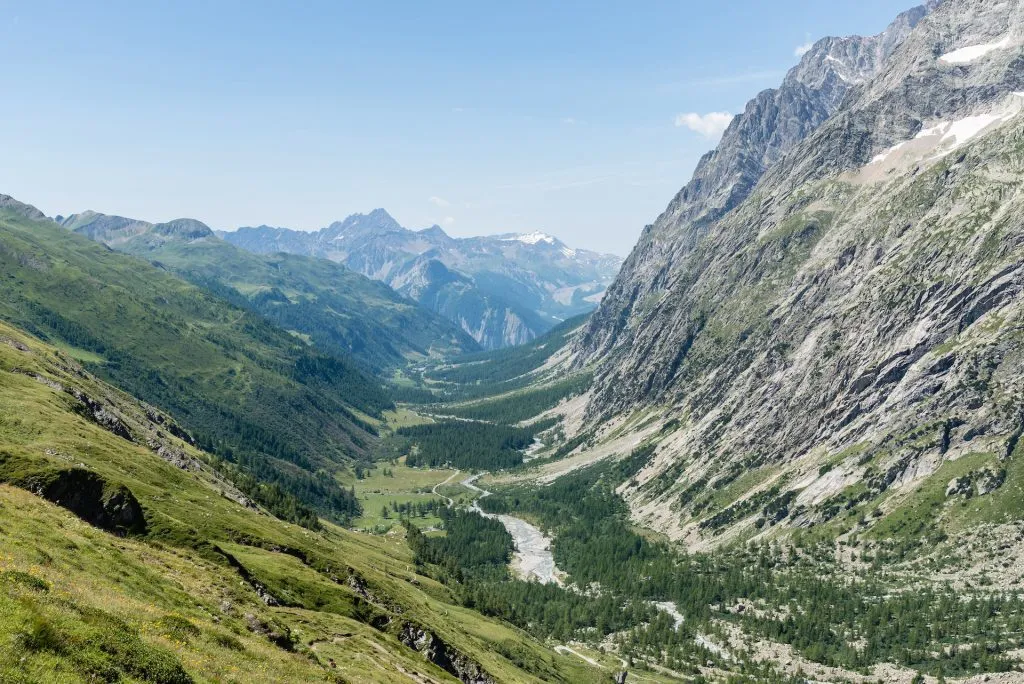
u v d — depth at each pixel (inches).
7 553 2229.3
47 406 5753.0
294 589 4707.2
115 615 2133.4
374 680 3297.2
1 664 1521.9
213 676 2113.7
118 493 4008.4
